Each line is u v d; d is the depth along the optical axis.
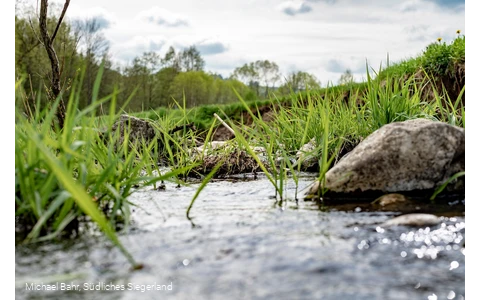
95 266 1.74
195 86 47.44
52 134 3.27
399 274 1.61
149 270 1.68
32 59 18.72
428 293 1.45
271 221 2.43
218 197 3.33
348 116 5.17
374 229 2.21
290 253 1.84
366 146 3.18
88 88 21.84
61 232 2.23
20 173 2.20
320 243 1.98
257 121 3.55
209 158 5.11
